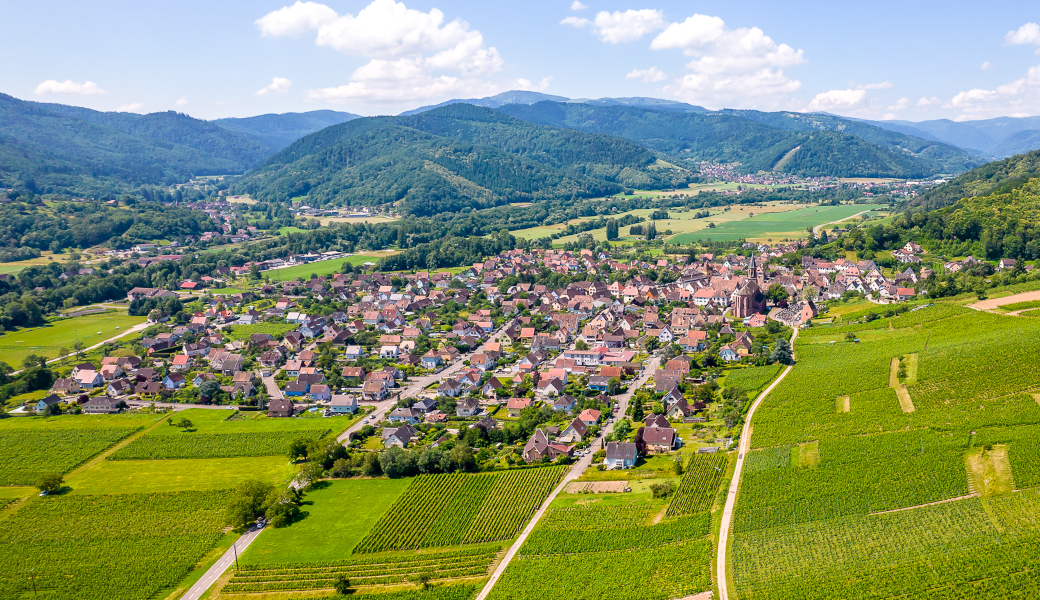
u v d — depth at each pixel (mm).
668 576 148625
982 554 142000
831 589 138750
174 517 189000
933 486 168375
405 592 151500
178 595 156625
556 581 150750
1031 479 162625
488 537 172375
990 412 196125
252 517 183875
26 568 168000
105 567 167500
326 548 171500
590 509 178625
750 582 143875
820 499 170375
